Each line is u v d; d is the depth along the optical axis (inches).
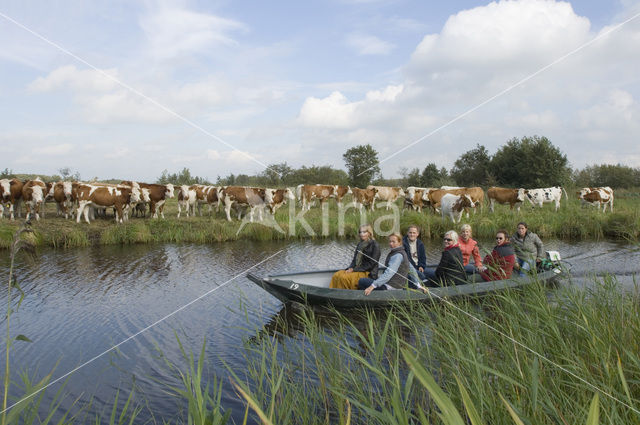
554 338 152.7
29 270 417.1
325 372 167.3
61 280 376.2
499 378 129.7
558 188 889.5
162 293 332.5
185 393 106.3
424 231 646.5
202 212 916.0
